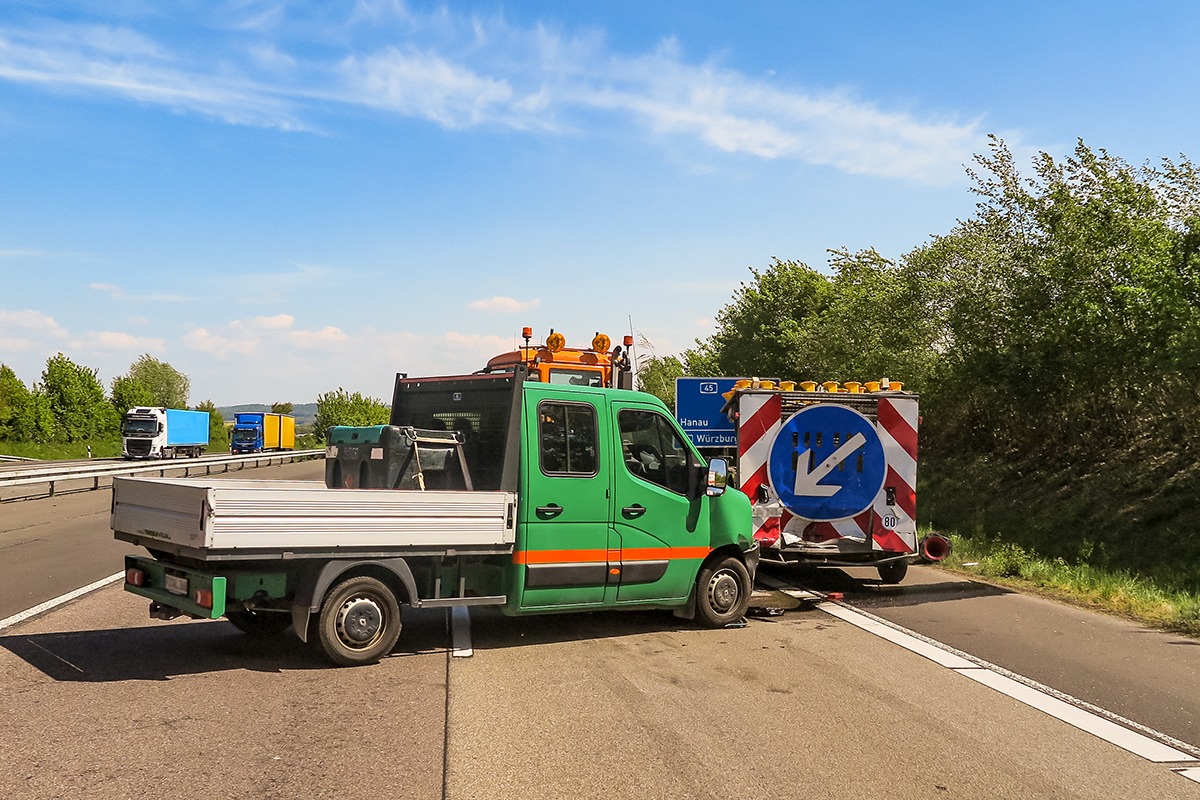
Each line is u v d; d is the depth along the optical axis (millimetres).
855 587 10891
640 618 8766
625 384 15773
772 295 32969
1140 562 11555
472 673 6531
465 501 6938
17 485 21594
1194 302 11375
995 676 6723
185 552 6234
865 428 10523
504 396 7512
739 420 10398
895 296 18875
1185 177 12773
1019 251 15570
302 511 6305
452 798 4230
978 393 18031
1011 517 14883
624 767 4680
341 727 5238
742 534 8508
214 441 82938
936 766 4828
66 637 7430
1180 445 14641
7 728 5090
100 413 71500
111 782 4320
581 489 7559
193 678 6230
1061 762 4941
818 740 5199
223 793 4223
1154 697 6254
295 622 6492
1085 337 14203
